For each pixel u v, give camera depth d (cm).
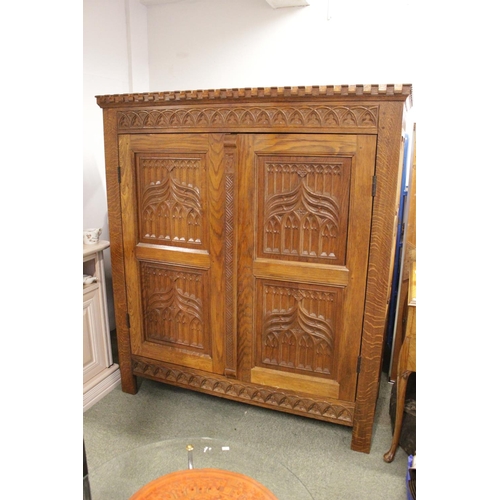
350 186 159
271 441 189
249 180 171
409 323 158
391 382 238
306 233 169
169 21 279
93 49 249
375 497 158
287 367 187
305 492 126
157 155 187
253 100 162
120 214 201
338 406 181
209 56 274
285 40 253
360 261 163
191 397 223
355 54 240
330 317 174
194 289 196
